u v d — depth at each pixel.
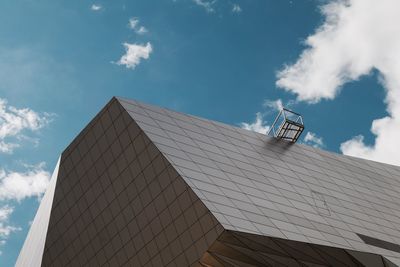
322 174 53.88
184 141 45.25
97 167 45.75
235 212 38.56
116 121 45.16
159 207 40.41
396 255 43.12
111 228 44.19
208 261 37.94
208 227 36.97
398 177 62.25
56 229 50.00
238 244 37.19
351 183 55.00
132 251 42.47
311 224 42.56
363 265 41.53
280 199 44.50
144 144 42.72
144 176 42.06
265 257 38.16
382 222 49.44
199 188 39.41
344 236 42.78
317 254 40.03
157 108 47.69
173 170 40.25
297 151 56.38
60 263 49.97
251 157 49.75
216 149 47.34
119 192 43.59
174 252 39.25
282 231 38.91
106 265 45.09
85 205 46.66
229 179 43.06
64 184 48.84
